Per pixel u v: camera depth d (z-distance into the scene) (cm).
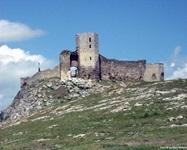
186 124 8888
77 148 7719
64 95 15362
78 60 16750
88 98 13812
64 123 10938
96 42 16788
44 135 10044
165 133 8244
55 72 16888
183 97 11150
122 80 17450
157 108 10475
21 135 10675
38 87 16200
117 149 7075
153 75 17988
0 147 9344
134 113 10406
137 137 8225
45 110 13825
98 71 16750
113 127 9606
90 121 10619
